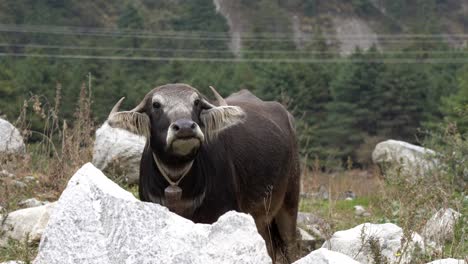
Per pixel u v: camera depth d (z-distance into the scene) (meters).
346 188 32.31
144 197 15.30
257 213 17.20
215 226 10.65
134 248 10.62
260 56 124.75
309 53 120.12
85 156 22.38
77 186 11.48
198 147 13.70
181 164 14.31
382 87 91.56
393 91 91.56
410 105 91.62
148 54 118.31
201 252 10.44
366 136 89.25
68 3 145.75
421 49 122.38
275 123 17.94
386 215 18.66
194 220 14.94
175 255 10.40
